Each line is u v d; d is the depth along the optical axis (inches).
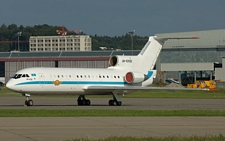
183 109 4692.4
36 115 3639.3
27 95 5078.7
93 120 3294.8
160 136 2549.2
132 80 5674.2
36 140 2354.8
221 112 4042.8
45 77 5088.6
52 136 2498.8
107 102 6176.2
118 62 5787.4
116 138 2367.1
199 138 2409.0
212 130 2815.0
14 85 4926.2
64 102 6186.0
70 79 5260.8
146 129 2837.1
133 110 4249.5
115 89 5359.3
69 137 2470.5
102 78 5546.3
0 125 2957.7
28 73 5024.6
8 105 5403.5
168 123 3152.1
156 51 6033.5
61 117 3496.6
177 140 2331.4
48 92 5147.6
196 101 6501.0
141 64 5949.8
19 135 2522.1
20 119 3326.8
